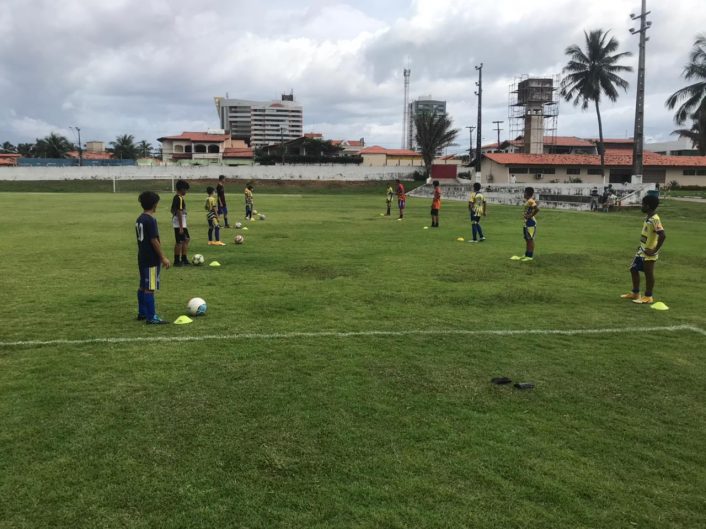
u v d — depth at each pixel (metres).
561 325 7.65
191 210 31.61
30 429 4.32
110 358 5.98
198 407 4.75
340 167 73.56
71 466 3.80
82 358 5.97
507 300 9.23
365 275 11.37
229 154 98.81
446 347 6.54
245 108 152.25
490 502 3.47
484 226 23.28
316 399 4.95
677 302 9.23
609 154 61.81
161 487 3.57
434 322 7.70
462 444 4.18
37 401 4.84
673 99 47.81
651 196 8.91
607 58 52.00
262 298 9.08
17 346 6.37
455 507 3.41
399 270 12.02
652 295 9.70
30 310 8.09
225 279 10.77
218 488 3.57
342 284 10.38
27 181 64.81
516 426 4.50
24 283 10.13
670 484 3.72
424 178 73.75
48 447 4.05
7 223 22.48
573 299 9.39
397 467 3.85
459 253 14.80
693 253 15.45
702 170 58.50
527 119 71.75
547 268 12.58
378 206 38.25
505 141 85.56
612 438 4.34
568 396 5.14
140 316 7.57
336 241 17.30
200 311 7.87
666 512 3.42
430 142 72.25
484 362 6.03
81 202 38.94
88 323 7.40
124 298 8.93
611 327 7.57
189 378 5.40
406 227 22.33
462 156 105.94
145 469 3.78
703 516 3.39
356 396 5.03
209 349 6.32
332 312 8.17
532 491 3.60
